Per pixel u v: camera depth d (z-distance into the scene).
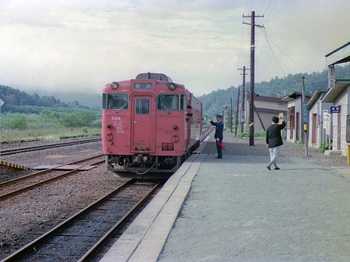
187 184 8.74
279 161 14.37
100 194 9.90
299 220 5.60
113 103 11.86
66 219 7.23
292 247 4.37
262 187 8.48
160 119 11.77
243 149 21.36
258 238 4.73
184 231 5.06
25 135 35.44
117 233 6.55
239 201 6.98
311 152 19.52
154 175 12.35
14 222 7.04
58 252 5.61
